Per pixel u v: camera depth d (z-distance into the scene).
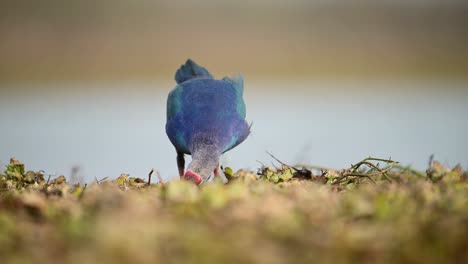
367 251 7.20
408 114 32.38
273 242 7.30
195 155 13.27
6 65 49.81
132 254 6.82
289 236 7.42
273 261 6.86
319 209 8.34
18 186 11.60
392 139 25.70
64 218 8.24
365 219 8.21
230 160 18.95
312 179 11.73
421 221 7.98
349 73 52.31
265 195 9.12
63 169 20.42
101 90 45.69
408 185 10.09
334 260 7.05
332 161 20.91
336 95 41.53
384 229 7.64
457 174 10.91
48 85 48.66
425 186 9.76
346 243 7.26
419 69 52.00
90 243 7.18
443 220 7.94
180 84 14.88
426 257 7.27
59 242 7.43
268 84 48.91
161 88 46.44
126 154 23.11
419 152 23.06
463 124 29.08
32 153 23.55
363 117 31.62
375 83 48.97
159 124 30.38
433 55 55.16
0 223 8.10
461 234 7.60
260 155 21.55
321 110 34.06
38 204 8.91
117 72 50.94
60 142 25.70
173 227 7.47
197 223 7.75
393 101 37.91
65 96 42.34
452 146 24.16
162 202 8.73
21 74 49.06
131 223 7.36
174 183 9.01
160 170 20.14
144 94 43.09
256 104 36.78
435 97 39.59
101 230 7.18
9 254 7.39
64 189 9.97
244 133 14.40
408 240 7.48
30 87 47.34
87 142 25.61
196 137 13.53
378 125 29.02
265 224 7.66
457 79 50.81
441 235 7.61
